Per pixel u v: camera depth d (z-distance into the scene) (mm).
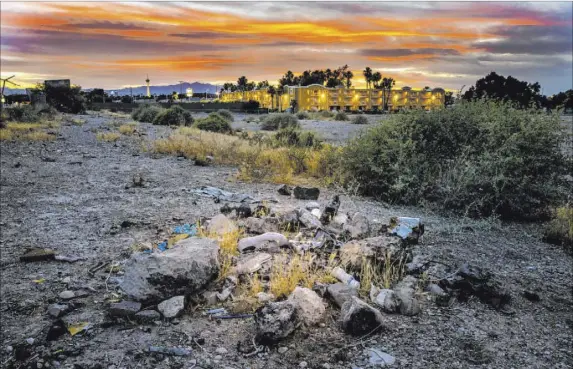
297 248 4977
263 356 3135
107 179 9820
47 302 3879
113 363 3004
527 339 3492
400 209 7930
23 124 21203
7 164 11398
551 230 6512
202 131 22156
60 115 31234
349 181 9289
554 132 8352
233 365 3023
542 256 5672
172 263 3807
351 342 3342
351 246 4723
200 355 3121
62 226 6117
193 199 7875
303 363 3059
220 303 3875
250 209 6453
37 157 12820
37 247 5211
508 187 7820
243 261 4609
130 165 11930
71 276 4426
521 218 7844
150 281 3729
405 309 3826
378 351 3219
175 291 3773
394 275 4430
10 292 4055
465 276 4270
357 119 41594
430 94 118000
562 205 8195
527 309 4039
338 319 3656
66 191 8445
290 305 3439
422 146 8891
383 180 8609
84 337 3320
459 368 3053
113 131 21766
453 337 3465
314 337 3383
